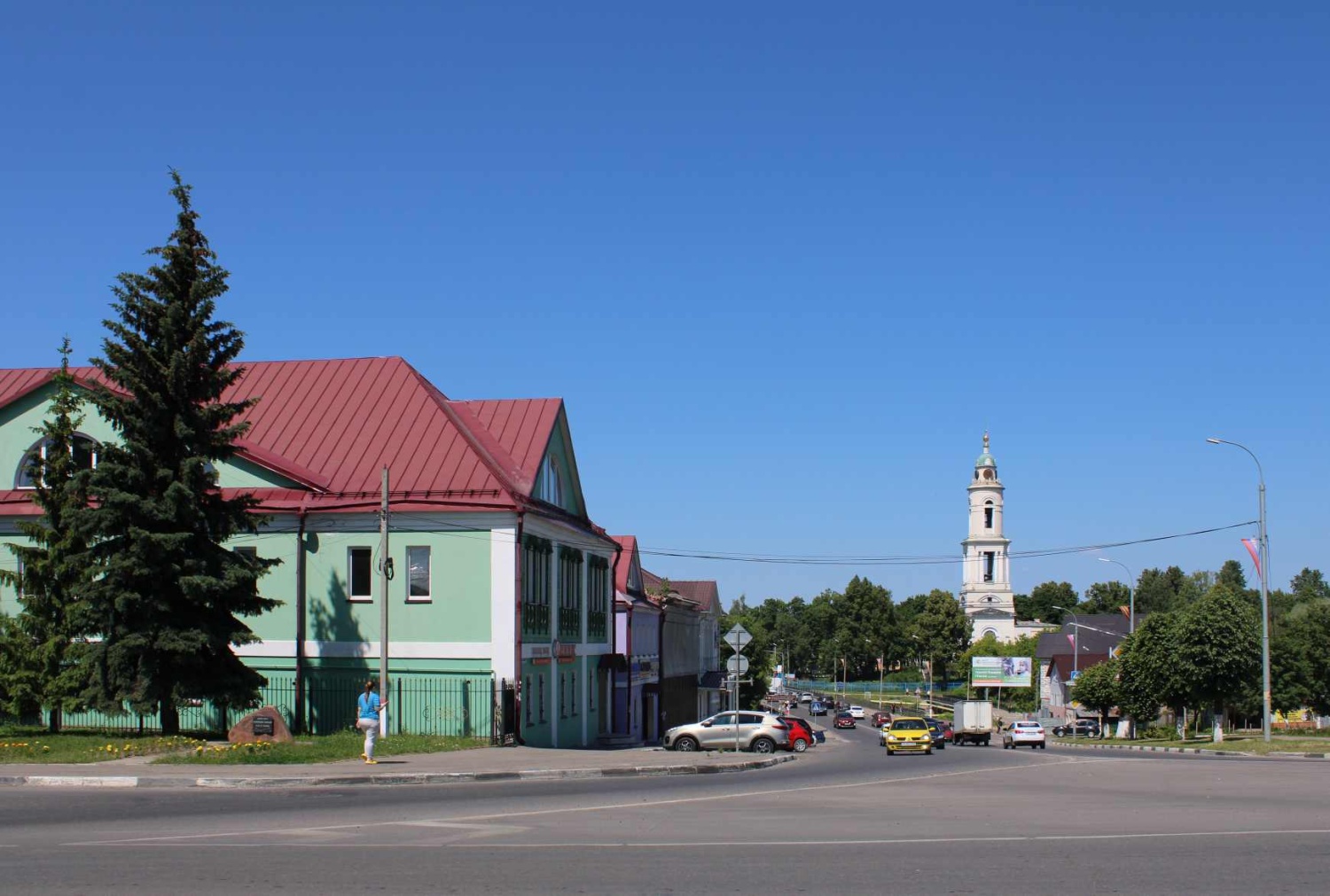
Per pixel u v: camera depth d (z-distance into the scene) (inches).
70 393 1240.8
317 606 1427.2
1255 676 2395.4
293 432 1536.7
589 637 1813.5
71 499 1182.9
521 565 1417.3
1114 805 738.2
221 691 1187.9
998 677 4913.9
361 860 481.7
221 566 1184.8
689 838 560.4
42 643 1198.3
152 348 1175.6
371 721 990.4
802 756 1601.9
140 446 1151.6
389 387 1584.6
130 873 446.6
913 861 483.2
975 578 5812.0
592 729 1827.0
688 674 3038.9
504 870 456.1
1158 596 7135.8
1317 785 900.0
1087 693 3361.2
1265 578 1787.6
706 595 3742.6
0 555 1454.2
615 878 438.9
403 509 1414.9
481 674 1392.7
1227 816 655.8
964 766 1290.6
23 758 952.3
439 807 696.4
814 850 517.0
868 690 7263.8
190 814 655.1
